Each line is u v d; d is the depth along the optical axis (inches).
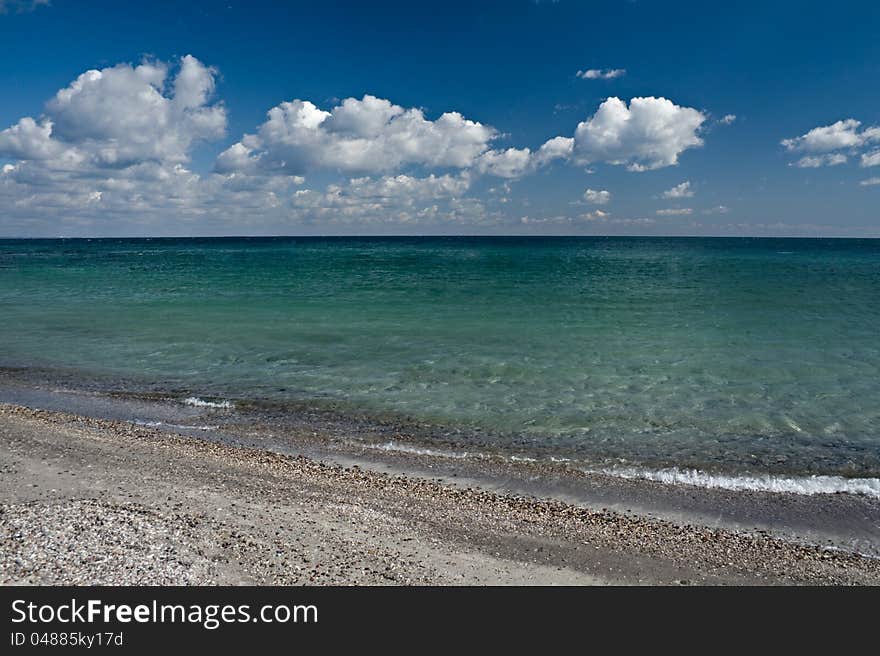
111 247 6131.9
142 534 291.3
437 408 546.9
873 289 1549.0
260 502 343.6
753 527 336.2
